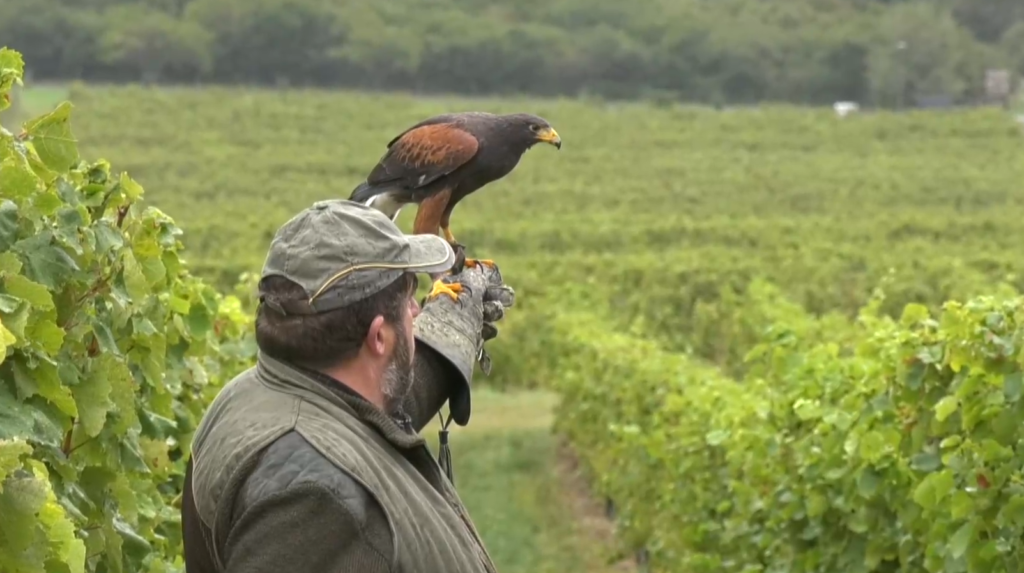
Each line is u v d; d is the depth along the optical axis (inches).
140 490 195.8
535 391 1098.7
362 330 125.9
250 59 4215.1
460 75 4357.8
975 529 232.7
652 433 508.7
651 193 2625.5
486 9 4894.2
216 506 122.8
